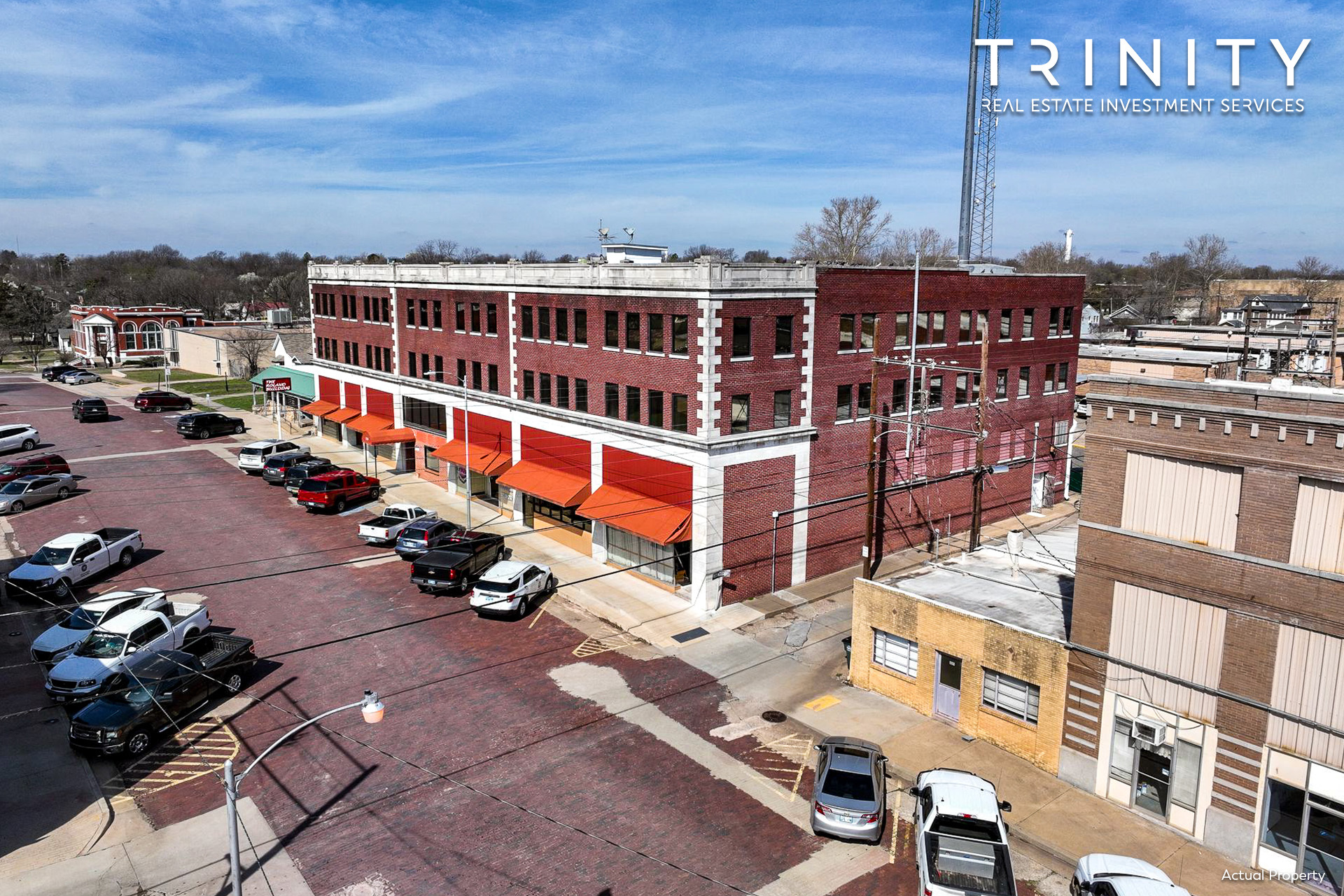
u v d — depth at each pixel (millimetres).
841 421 37219
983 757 23359
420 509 41938
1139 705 20641
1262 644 18453
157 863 18375
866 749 21328
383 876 18078
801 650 30156
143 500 46688
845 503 37938
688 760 22938
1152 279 145750
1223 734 19141
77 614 27812
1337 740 17469
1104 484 20984
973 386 43250
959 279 41344
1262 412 18188
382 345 56719
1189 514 19625
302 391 68625
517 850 19047
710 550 32875
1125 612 20766
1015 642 23031
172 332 108375
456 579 33375
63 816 19859
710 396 32250
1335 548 17422
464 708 25344
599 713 25297
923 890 17031
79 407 69188
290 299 176750
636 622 32250
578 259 48156
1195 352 51562
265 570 36188
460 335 48188
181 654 25125
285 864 18406
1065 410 49781
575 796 21141
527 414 42969
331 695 25922
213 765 22203
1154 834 20047
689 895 17734
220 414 66625
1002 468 32625
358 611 32375
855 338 37125
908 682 26172
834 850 19391
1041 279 46062
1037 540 34500
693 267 32094
